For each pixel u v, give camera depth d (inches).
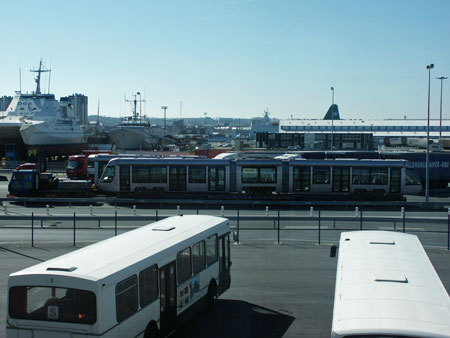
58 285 388.2
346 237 567.2
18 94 4165.8
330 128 5413.4
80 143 4138.8
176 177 1668.3
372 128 5418.3
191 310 544.1
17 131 3548.2
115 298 402.0
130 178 1674.5
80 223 1228.5
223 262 643.5
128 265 425.1
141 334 440.5
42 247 959.6
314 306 619.8
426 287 398.3
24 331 395.5
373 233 582.2
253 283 722.8
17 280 397.4
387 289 392.8
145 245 490.3
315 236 1068.5
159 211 1423.5
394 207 1489.9
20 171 1660.9
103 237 1055.0
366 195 1638.8
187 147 4877.0
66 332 386.6
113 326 397.4
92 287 381.7
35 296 394.9
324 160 1652.3
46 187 1695.4
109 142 5807.1
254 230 1138.7
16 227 1175.6
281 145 3919.8
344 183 1638.8
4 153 3722.9
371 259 473.4
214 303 618.2
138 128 4084.6
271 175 1649.9
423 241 1009.5
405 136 5182.1
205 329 538.9
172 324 499.5
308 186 1644.9
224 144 5930.1
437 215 1362.0
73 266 409.7
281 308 613.0
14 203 1633.9
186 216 668.1
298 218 1139.3
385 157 2121.1
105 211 1444.4
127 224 1209.4
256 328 543.8
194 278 550.3
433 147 3122.5
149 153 3275.1
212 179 1659.7
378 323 329.1
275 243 995.3
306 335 524.1
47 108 4015.8
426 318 337.1
